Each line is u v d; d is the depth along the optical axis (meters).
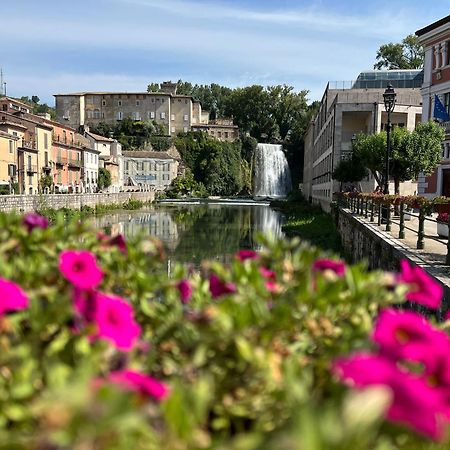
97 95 116.62
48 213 38.66
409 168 27.11
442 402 1.51
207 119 135.75
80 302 2.07
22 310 2.30
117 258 2.79
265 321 2.01
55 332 2.08
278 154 109.31
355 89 47.28
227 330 1.94
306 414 1.12
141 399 1.51
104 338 1.92
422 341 1.83
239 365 1.92
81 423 1.16
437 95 33.47
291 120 129.62
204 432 1.59
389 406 1.30
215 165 111.25
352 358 1.56
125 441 1.27
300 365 1.94
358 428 1.13
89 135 82.81
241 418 1.83
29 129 54.97
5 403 1.59
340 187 42.28
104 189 79.88
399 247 10.45
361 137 34.81
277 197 103.12
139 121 112.88
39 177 55.84
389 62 89.69
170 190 101.81
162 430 1.42
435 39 34.00
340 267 2.66
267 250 2.93
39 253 2.85
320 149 61.16
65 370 1.64
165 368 2.05
